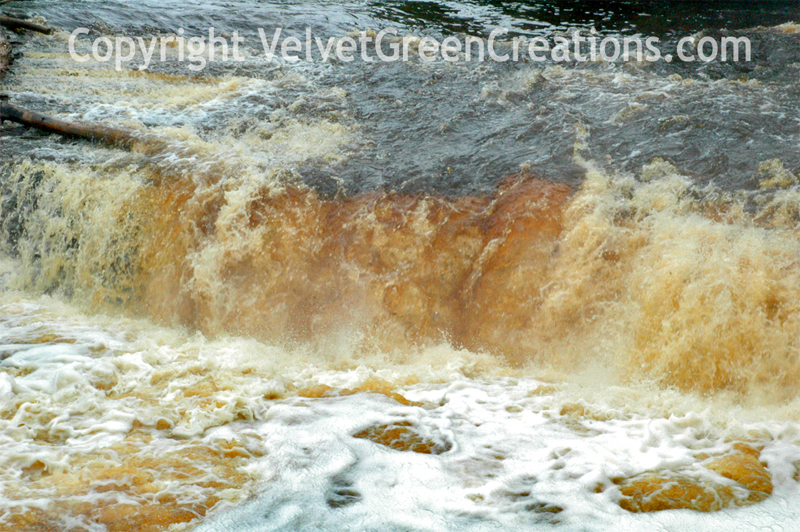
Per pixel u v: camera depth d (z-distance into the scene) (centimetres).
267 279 708
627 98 934
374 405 555
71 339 659
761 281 576
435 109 946
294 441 499
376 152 821
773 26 1290
